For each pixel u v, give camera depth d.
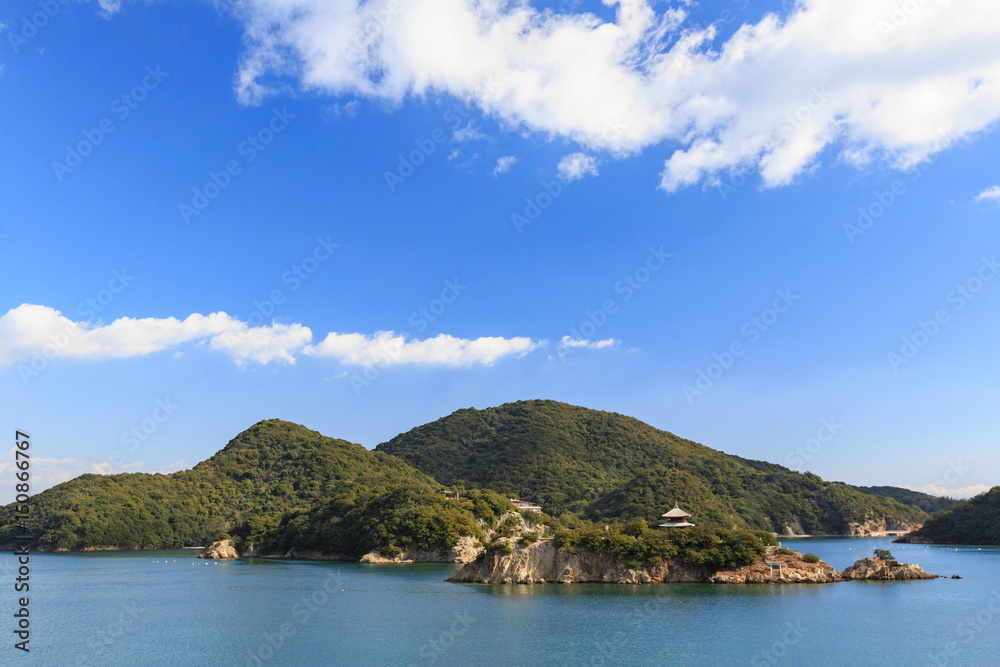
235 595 134.38
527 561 147.25
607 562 143.38
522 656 78.19
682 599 117.12
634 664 74.44
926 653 78.19
